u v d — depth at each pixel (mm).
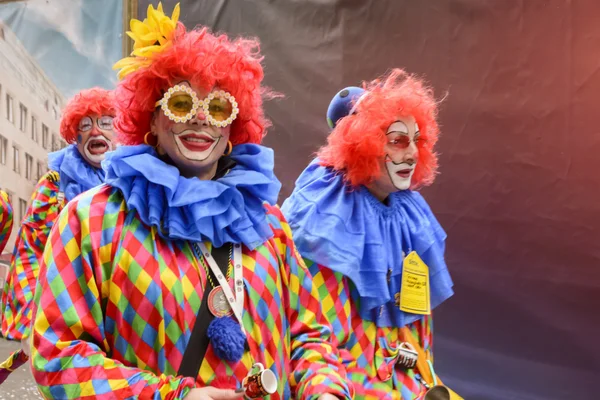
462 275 2721
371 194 1893
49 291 1175
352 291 1797
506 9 2607
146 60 1312
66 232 1210
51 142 3945
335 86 2918
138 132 1404
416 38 2764
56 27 3766
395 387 1780
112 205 1249
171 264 1235
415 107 1846
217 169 1417
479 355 2691
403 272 1838
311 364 1392
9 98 4113
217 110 1337
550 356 2568
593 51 2480
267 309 1317
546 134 2562
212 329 1219
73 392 1123
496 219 2654
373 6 2832
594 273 2492
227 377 1230
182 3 3199
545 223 2572
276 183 1423
